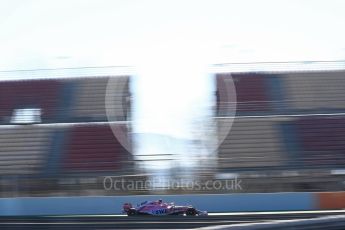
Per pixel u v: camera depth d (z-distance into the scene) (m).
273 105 83.19
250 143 76.62
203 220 46.53
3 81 90.38
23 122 83.44
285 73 89.06
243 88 85.56
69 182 72.31
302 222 26.06
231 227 24.62
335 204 65.88
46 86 89.88
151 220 46.59
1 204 67.56
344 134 77.19
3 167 74.81
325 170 71.38
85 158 75.81
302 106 83.00
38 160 75.88
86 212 67.06
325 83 87.69
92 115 83.44
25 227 41.44
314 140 76.56
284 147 75.62
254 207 66.19
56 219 48.19
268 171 71.75
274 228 25.41
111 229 41.12
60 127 81.88
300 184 70.56
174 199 67.06
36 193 71.69
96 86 89.06
